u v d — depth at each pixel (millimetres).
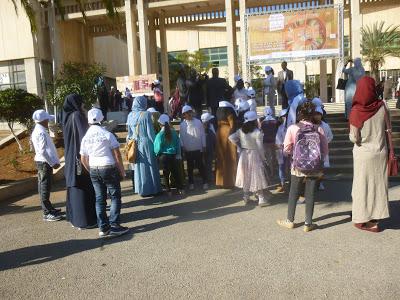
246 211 6918
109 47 36250
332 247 5125
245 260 4855
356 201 5637
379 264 4570
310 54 16141
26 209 7875
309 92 31438
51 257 5332
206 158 9039
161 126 8633
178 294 4121
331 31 15953
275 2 24297
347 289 4047
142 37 24062
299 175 5719
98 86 15945
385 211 5477
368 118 5426
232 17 22859
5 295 4312
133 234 6047
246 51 16516
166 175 8219
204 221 6480
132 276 4602
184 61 40125
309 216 5727
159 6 23953
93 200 6504
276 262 4754
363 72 11484
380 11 38094
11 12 23656
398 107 15102
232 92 11047
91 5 24547
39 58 24062
